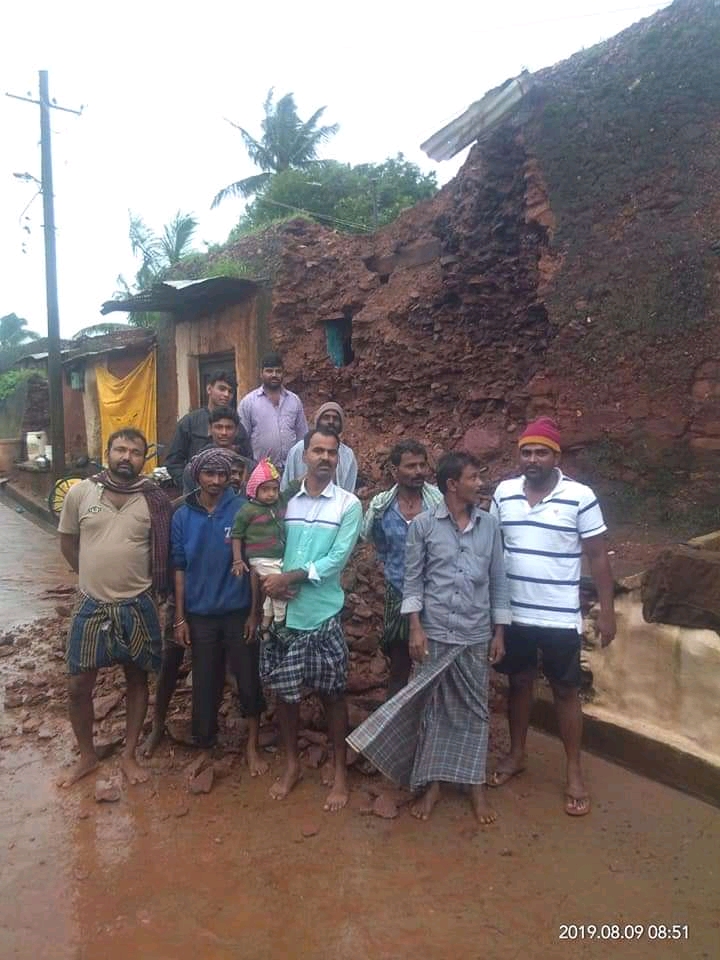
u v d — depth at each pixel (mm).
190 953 2635
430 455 7875
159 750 4160
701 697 3623
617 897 2906
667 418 5535
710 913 2807
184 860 3172
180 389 12586
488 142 7121
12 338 38375
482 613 3471
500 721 4406
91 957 2621
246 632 3859
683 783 3654
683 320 5434
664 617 3791
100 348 15281
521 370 7543
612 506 5734
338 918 2811
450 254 8047
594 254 5906
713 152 5312
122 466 3734
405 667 4039
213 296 11078
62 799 3672
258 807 3578
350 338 10078
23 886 3010
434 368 8414
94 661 3713
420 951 2635
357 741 3381
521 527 3555
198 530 3805
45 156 13305
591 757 4074
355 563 5828
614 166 5793
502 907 2859
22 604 7094
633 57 5723
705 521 5262
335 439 3672
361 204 22141
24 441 18750
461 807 3566
